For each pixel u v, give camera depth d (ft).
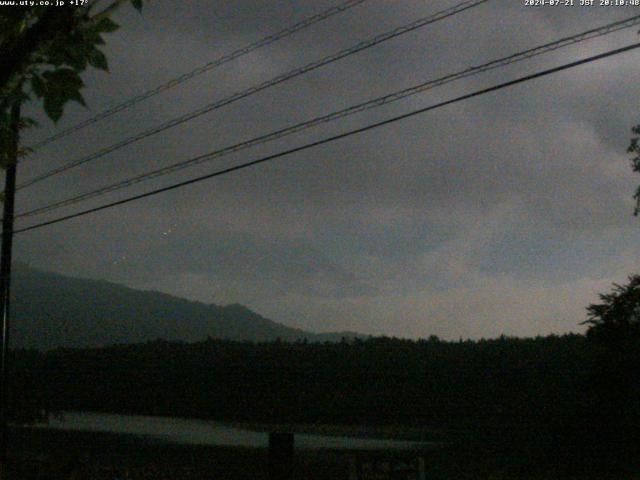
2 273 67.72
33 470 63.82
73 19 16.43
